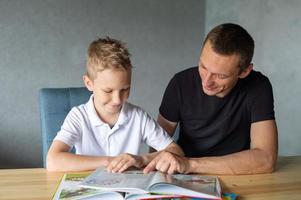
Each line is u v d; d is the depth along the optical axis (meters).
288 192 1.05
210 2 3.18
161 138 1.44
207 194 0.94
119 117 1.40
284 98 2.50
